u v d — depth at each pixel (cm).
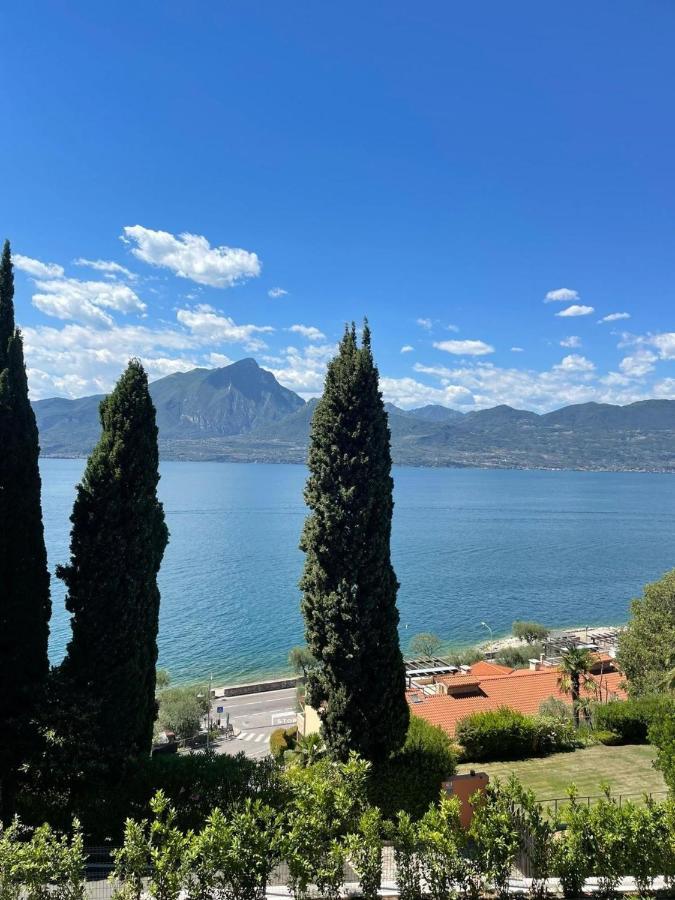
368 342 1984
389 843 1534
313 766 1703
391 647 1856
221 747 5394
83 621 1817
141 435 1931
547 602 10831
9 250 1944
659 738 1850
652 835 1220
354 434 1883
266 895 1211
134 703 1852
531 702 4331
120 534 1847
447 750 1984
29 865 1020
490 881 1159
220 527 19638
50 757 1666
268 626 8944
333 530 1872
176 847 1115
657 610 4144
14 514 1838
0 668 1772
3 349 1886
